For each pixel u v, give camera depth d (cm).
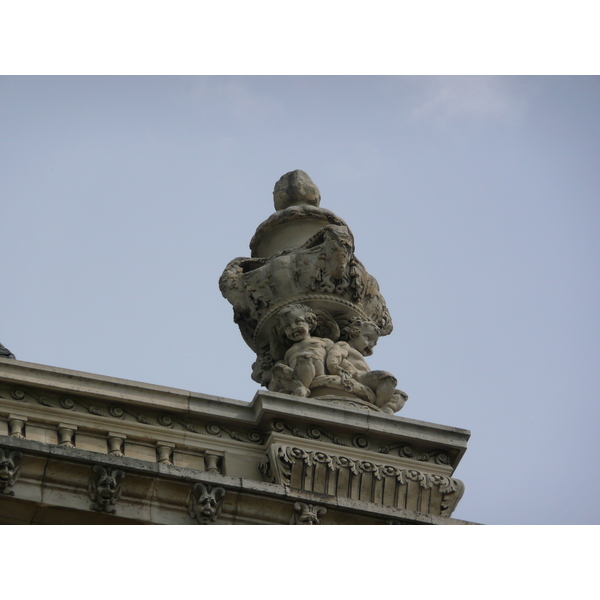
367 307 4584
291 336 4422
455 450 4141
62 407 3925
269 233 4756
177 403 4006
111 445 3925
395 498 4028
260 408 4025
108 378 3978
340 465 4009
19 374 3912
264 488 3800
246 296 4584
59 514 3666
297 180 4891
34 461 3666
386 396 4272
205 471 3959
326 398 4212
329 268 4512
